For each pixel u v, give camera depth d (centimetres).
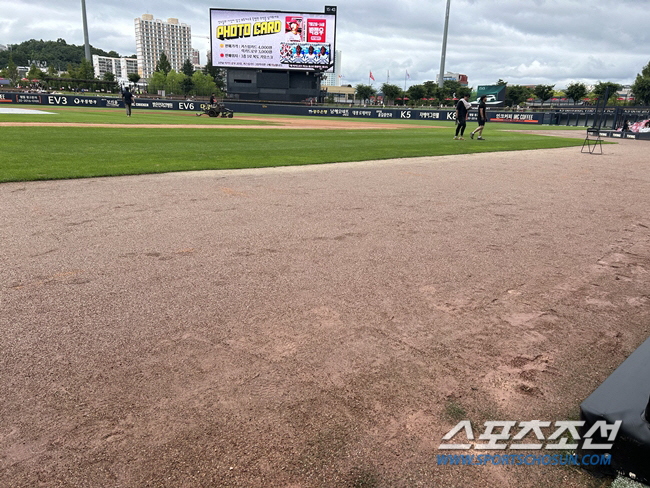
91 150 1030
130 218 456
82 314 250
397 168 878
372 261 352
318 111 5003
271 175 743
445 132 2448
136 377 194
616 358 222
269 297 280
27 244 368
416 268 339
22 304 260
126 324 240
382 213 511
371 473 147
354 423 170
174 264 331
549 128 3428
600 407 156
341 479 144
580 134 2577
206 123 2484
